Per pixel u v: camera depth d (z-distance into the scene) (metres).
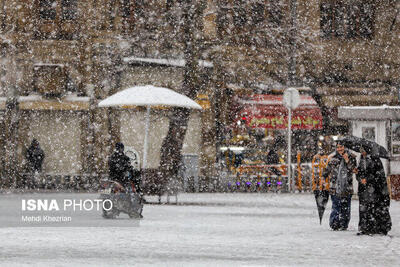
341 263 23.12
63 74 84.31
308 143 84.00
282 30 85.44
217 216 43.28
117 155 41.41
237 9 85.62
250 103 81.31
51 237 30.62
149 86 56.44
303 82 88.31
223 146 83.62
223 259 23.78
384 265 22.77
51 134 84.38
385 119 62.16
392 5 90.50
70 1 85.94
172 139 63.44
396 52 90.31
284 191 72.12
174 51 84.81
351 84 88.81
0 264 22.02
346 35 89.94
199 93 84.06
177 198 60.12
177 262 22.88
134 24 85.38
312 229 35.62
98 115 84.19
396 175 61.25
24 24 85.56
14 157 83.06
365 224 33.22
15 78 84.50
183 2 76.94
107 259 23.47
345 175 35.69
